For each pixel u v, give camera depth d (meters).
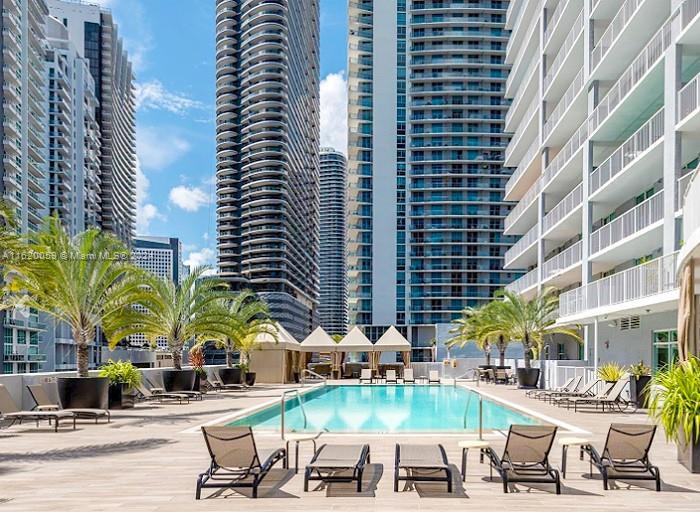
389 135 86.00
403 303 84.50
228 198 131.62
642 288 18.73
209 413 16.17
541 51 35.72
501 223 85.19
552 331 29.33
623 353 23.69
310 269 156.88
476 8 85.44
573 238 34.41
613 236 24.03
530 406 17.83
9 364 72.06
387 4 87.44
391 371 31.22
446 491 7.50
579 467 8.95
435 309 84.00
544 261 34.56
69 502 6.98
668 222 18.89
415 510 6.66
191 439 11.55
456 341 44.03
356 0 88.06
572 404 18.31
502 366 34.06
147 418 14.98
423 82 85.75
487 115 85.38
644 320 21.73
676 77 18.86
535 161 37.88
